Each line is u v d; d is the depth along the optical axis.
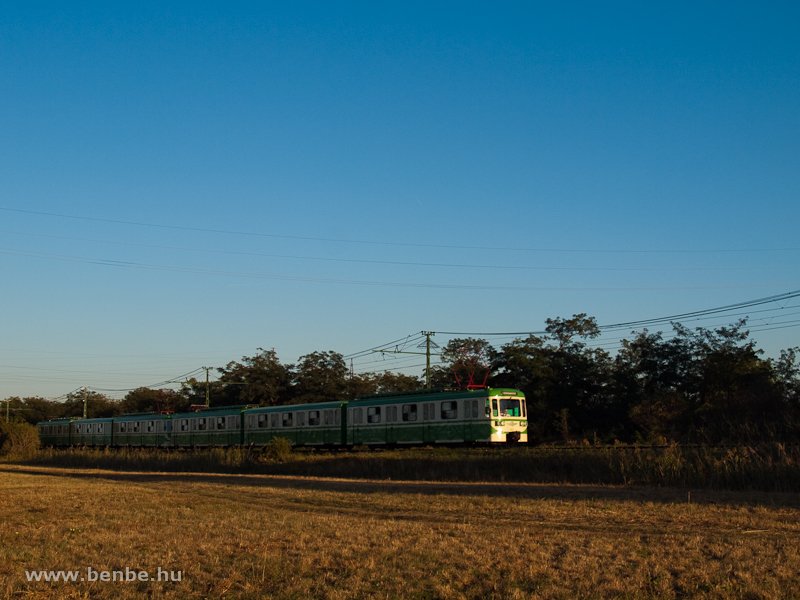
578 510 16.91
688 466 22.55
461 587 9.84
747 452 22.64
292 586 10.01
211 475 33.53
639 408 43.41
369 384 72.31
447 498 19.77
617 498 19.12
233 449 41.00
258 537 13.66
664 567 10.73
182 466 40.97
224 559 11.78
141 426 58.72
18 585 10.20
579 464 25.73
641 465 23.53
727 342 43.75
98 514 17.55
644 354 46.59
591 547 12.22
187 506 19.25
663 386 45.28
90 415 103.88
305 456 37.12
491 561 11.33
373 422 39.53
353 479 28.70
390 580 10.22
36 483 27.77
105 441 63.12
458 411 35.38
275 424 45.81
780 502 17.59
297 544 12.86
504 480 26.11
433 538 13.34
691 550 11.94
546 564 11.01
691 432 36.12
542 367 48.25
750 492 20.00
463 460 29.03
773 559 11.10
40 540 13.73
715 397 40.50
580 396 48.38
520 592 9.39
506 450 29.56
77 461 50.09
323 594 9.62
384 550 12.15
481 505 18.28
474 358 54.38
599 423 46.66
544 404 47.03
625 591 9.43
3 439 64.69
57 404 112.81
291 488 24.41
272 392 67.56
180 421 54.38
